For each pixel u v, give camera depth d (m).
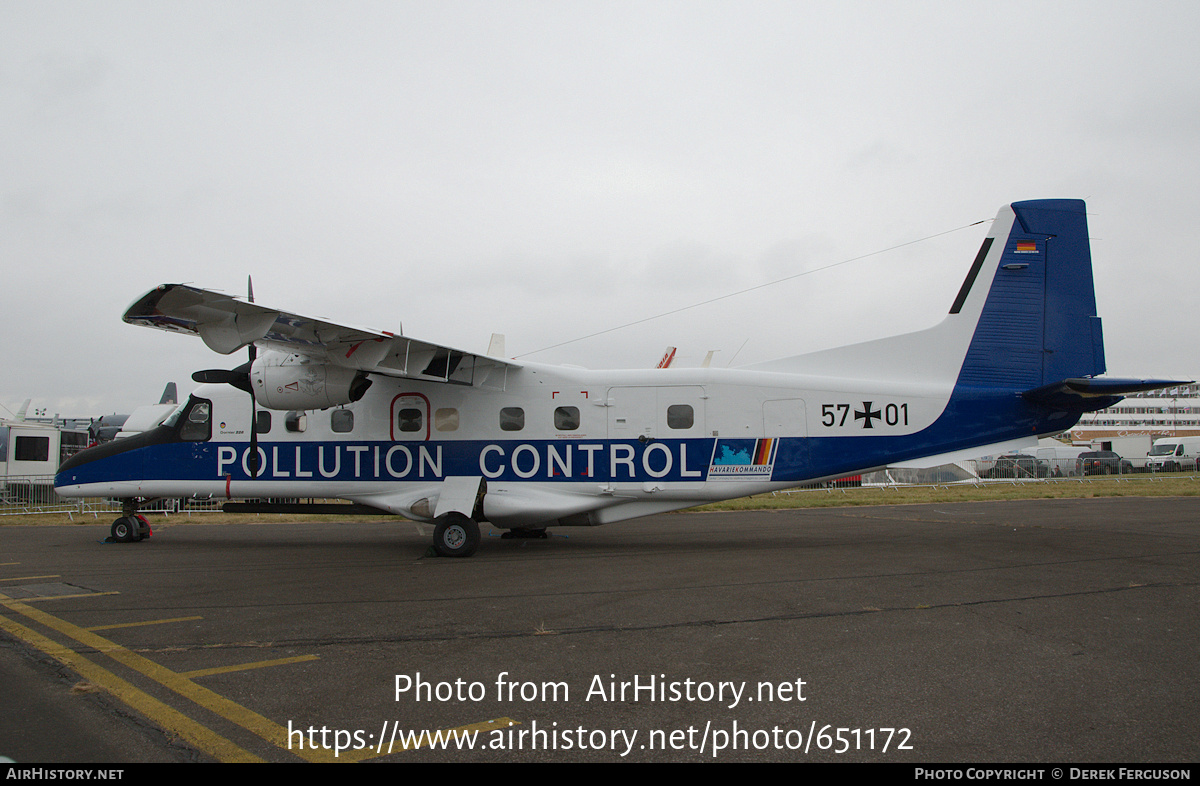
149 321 8.93
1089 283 11.29
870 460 11.24
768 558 10.05
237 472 12.52
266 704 4.34
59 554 11.39
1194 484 29.80
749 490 11.38
